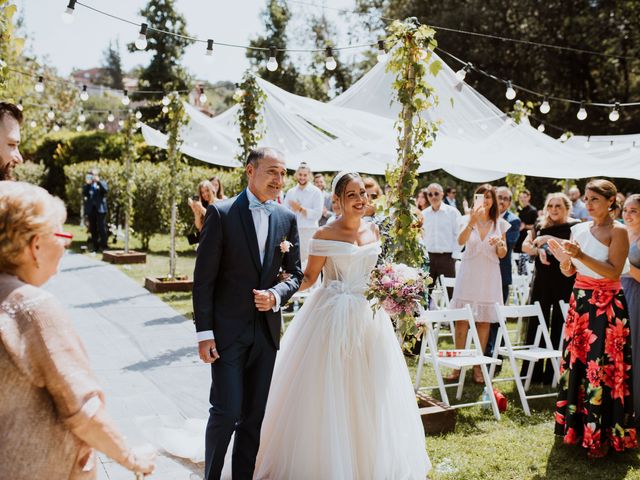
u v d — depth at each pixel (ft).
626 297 15.72
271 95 28.37
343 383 11.37
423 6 79.61
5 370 4.98
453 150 24.56
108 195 56.70
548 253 19.77
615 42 70.18
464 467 12.85
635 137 34.17
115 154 82.99
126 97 34.01
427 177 63.98
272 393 12.00
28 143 85.51
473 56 73.31
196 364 19.36
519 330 23.49
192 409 15.31
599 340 13.56
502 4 73.10
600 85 74.79
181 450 12.48
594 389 13.51
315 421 11.26
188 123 35.45
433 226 25.57
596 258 13.79
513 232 22.45
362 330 11.75
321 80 114.62
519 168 25.52
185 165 35.65
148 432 13.50
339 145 34.27
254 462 10.89
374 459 11.34
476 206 19.12
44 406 5.16
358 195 12.22
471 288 19.60
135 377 17.87
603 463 13.32
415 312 13.06
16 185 5.54
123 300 30.09
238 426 11.00
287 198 29.27
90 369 5.39
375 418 11.52
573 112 72.84
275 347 10.87
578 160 26.27
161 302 29.78
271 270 10.78
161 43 116.98
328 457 10.96
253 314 10.55
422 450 12.10
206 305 10.30
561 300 19.63
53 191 85.15
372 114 25.72
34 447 5.07
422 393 16.90
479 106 24.39
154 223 52.70
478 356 17.39
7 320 5.03
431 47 15.12
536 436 14.90
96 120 179.11
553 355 17.53
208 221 10.45
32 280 5.50
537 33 72.64
